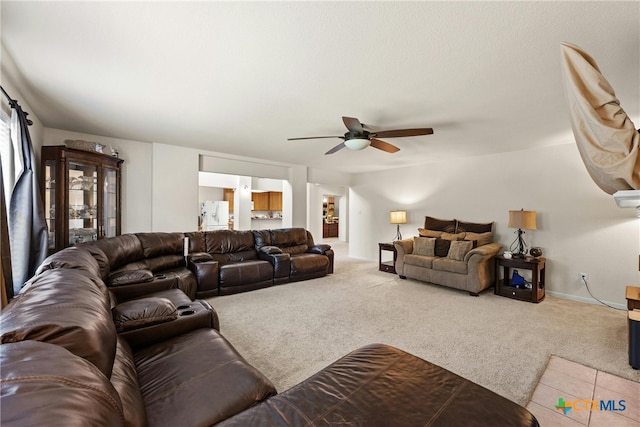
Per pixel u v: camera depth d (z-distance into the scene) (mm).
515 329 2828
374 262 6582
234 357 1469
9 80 2199
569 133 3467
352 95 2426
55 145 3426
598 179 1525
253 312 3256
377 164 5906
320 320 3029
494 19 1444
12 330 736
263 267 4281
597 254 3727
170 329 1721
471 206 4996
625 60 1780
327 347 2434
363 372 1182
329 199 12672
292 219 6113
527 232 4305
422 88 2273
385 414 917
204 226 8758
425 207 5730
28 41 1668
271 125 3352
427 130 2787
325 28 1538
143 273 2660
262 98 2520
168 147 4523
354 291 4145
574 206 3908
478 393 1048
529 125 3176
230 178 8312
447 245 4672
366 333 2715
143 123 3340
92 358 822
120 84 2264
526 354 2330
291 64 1931
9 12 1401
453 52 1761
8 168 2326
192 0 1326
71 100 2623
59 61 1908
